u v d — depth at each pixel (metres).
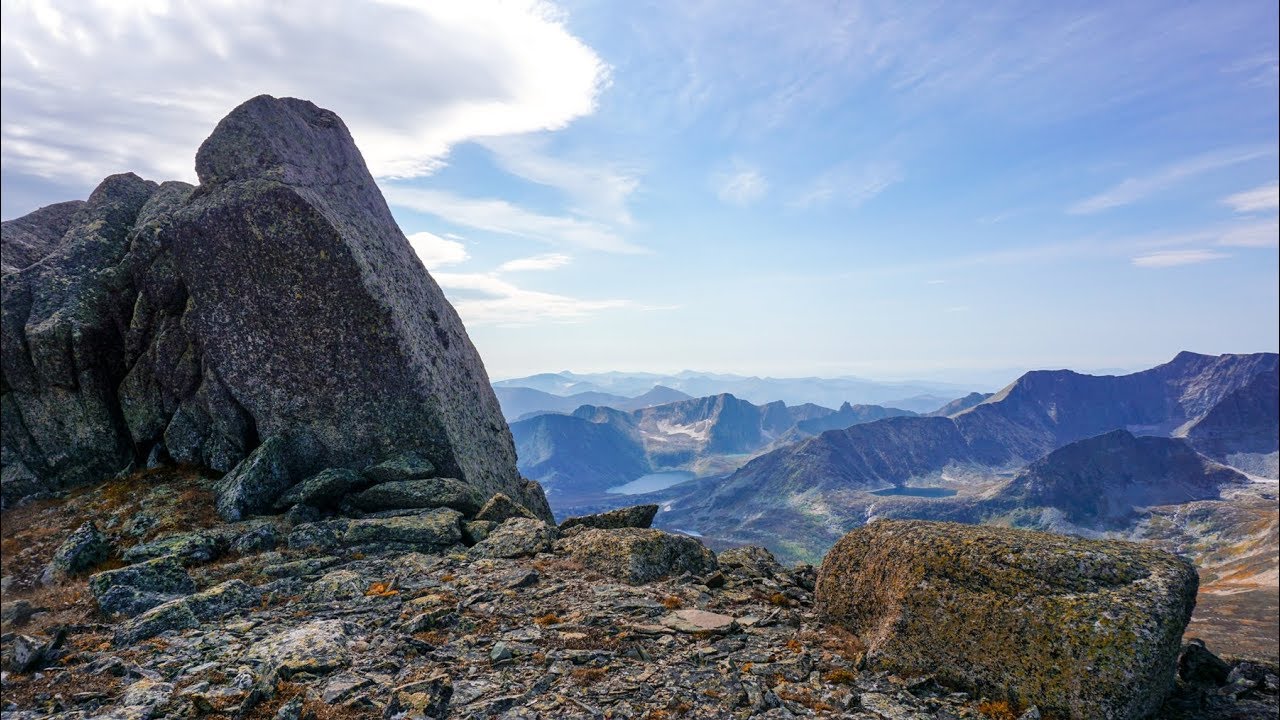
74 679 14.50
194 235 37.06
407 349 38.06
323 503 34.09
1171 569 14.68
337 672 14.48
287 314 37.22
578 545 25.58
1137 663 13.05
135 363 40.81
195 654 15.89
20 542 30.47
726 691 13.95
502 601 19.97
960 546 16.17
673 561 24.67
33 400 40.16
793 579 23.86
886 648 15.73
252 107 41.03
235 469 35.19
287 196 36.75
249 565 25.27
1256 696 15.67
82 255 43.44
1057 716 13.34
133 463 39.94
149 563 22.11
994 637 14.55
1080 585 14.55
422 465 36.56
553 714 12.78
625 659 15.62
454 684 14.02
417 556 25.61
